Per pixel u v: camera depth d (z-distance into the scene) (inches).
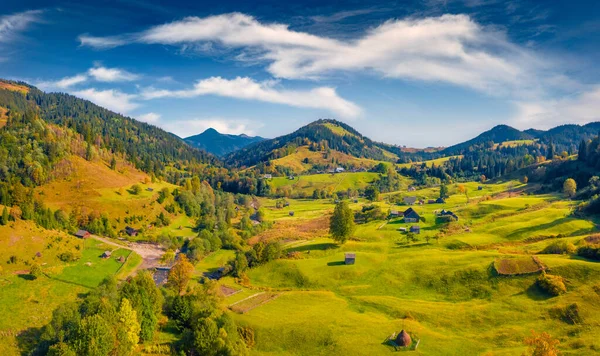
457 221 7598.4
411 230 7150.6
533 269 4611.2
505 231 6540.4
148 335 3644.2
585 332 3457.2
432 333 3769.7
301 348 3720.5
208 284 4867.1
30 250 5915.4
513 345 3432.6
